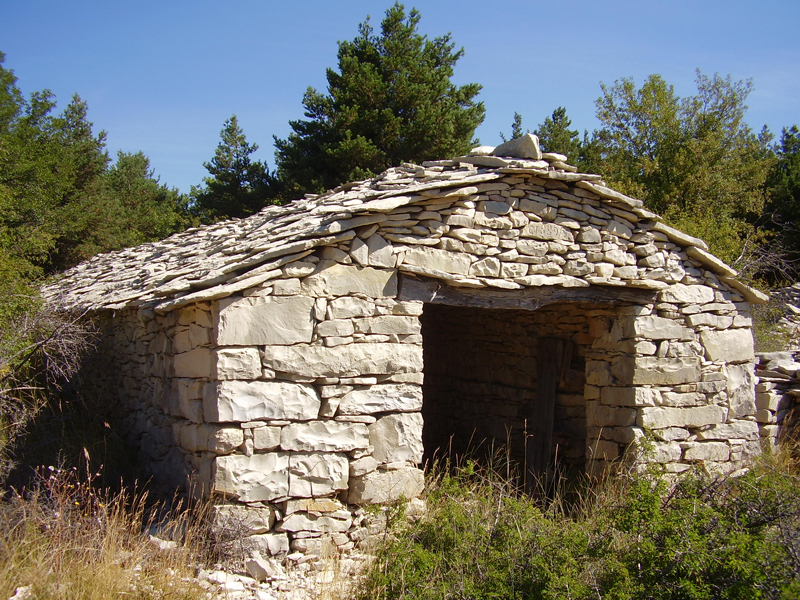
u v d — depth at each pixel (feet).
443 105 65.41
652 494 16.11
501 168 21.43
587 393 26.20
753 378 26.11
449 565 15.21
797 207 66.39
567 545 15.42
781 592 12.69
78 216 68.33
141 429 23.75
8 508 16.46
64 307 28.14
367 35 71.15
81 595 13.74
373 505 18.58
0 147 50.70
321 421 18.52
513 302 21.91
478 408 32.48
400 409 19.70
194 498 18.38
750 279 44.96
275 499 17.69
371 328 19.42
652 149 69.00
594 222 23.48
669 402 24.27
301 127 69.51
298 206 25.73
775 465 23.95
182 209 97.40
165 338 21.50
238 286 17.42
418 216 20.27
